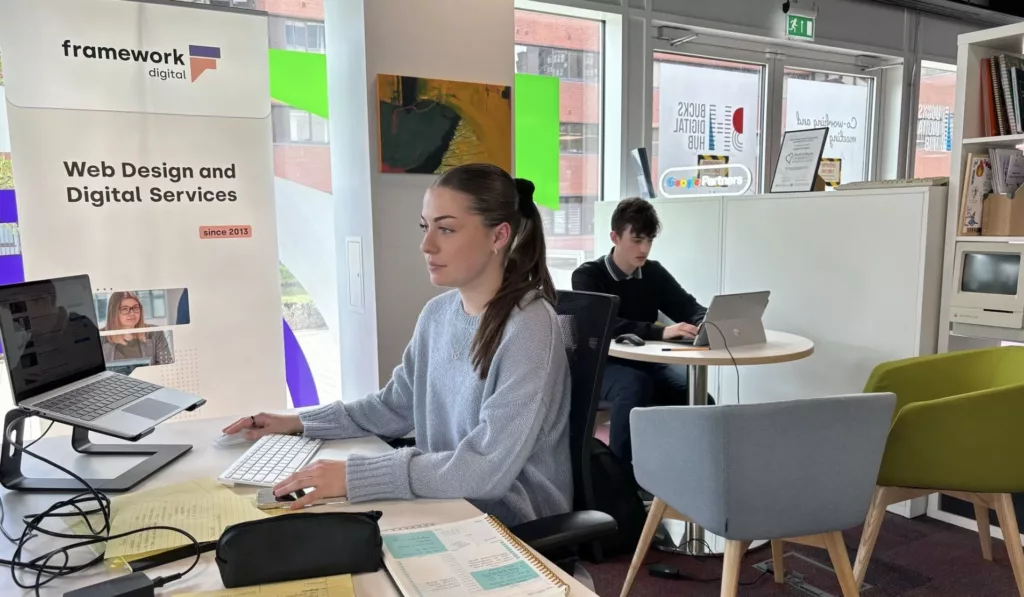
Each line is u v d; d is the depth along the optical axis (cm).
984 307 245
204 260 248
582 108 378
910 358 235
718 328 237
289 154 300
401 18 242
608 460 206
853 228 281
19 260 250
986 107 253
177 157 241
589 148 384
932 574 221
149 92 235
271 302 260
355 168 254
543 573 87
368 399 152
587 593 84
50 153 223
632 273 303
